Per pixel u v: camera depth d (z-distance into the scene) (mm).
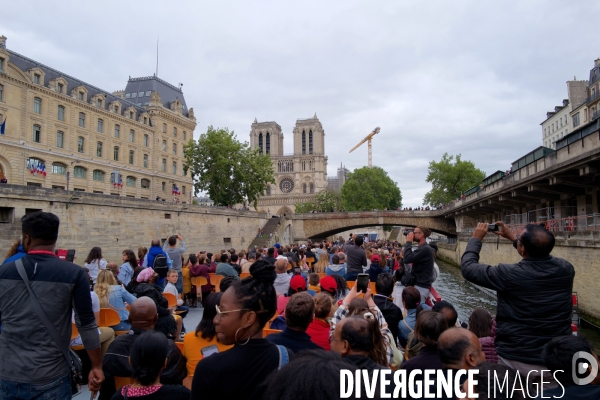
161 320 7641
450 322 6805
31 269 4738
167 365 5793
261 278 3973
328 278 8680
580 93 75188
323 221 74438
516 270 4930
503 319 5090
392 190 126938
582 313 22641
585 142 24000
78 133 61469
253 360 3713
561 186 31781
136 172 72438
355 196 119062
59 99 58188
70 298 4887
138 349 4363
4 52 50000
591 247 21625
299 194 162750
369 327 4270
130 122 71625
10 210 29250
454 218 69688
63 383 4867
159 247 14602
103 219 37250
